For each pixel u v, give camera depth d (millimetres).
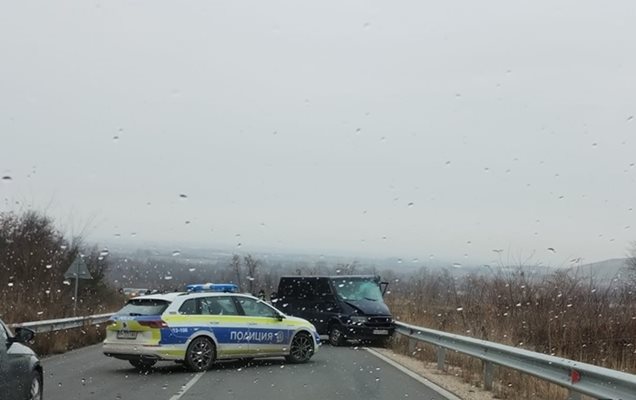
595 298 17219
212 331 14070
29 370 8570
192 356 13773
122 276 27172
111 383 12211
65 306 21891
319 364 15461
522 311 17781
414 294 25375
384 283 22719
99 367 14617
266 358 16328
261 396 10789
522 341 15719
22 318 18156
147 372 13781
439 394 11039
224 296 14695
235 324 14484
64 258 29656
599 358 14109
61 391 11258
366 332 20234
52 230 30094
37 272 26078
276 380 12680
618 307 16438
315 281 22359
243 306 14875
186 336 13688
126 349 13531
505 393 10883
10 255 26516
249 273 26297
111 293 31406
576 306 16828
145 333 13469
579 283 18625
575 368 8375
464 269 22766
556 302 17750
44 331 17547
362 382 12422
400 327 19781
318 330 21656
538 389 10781
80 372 13781
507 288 19609
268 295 25938
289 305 23094
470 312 19125
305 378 12977
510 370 11844
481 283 21125
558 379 8773
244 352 14570
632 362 13555
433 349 16828
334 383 12281
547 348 15047
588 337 15062
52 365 14953
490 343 11422
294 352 15508
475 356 12039
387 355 17891
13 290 21344
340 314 20891
